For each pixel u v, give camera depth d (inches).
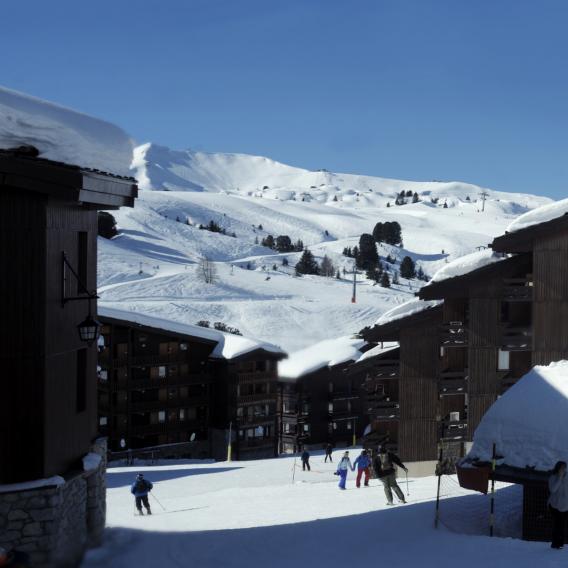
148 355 2726.4
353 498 1069.1
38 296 589.6
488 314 1520.7
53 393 616.4
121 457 2613.2
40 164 568.1
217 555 649.0
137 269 6688.0
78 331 679.7
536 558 558.6
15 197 584.1
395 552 629.9
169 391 2760.8
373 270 7588.6
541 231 1439.5
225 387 2755.9
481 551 601.6
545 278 1456.7
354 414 2381.9
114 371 2657.5
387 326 1592.0
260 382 2768.2
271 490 1295.5
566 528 745.6
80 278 712.4
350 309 5413.4
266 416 2755.9
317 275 7303.2
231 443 2733.8
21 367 586.2
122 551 673.6
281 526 778.8
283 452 2407.7
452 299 1576.0
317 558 628.1
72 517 652.7
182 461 2578.7
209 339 2797.7
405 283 7342.5
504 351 1530.5
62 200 626.8
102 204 690.8
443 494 1006.4
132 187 732.7
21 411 585.9
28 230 587.5
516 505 864.9
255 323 4928.6
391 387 1679.4
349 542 685.3
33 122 568.4
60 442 636.1
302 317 5098.4
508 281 1513.3
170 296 5748.0
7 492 577.3
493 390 1526.8
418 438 1581.0
